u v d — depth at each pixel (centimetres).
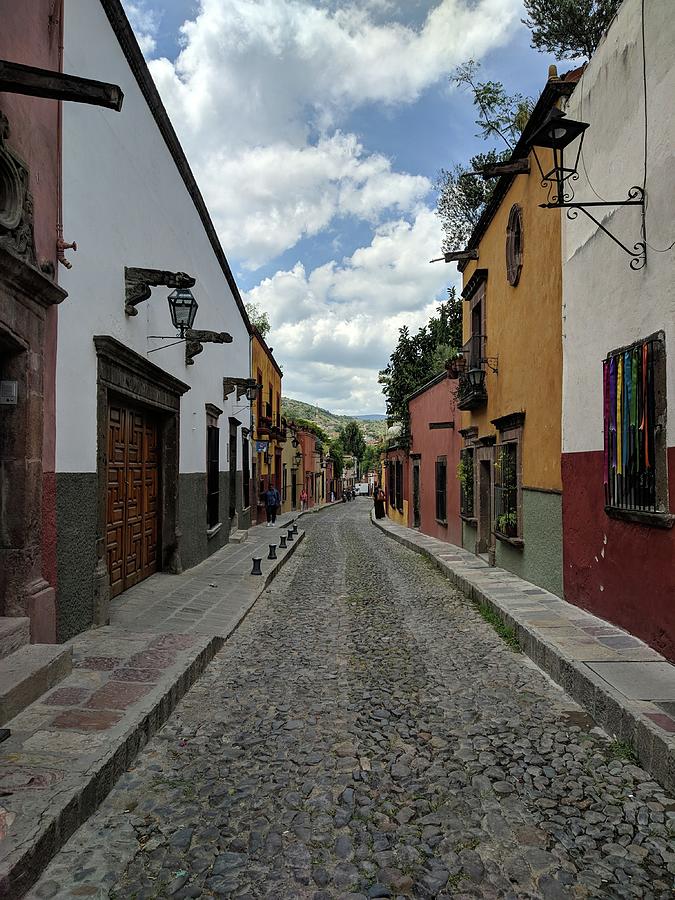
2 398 471
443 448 1662
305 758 380
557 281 779
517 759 381
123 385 718
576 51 1277
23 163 468
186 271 1076
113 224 688
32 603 480
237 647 641
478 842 292
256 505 2316
